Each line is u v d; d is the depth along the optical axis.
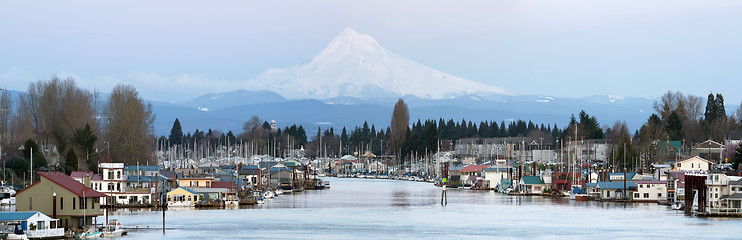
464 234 185.50
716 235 179.12
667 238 175.88
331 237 179.12
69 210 164.50
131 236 173.88
